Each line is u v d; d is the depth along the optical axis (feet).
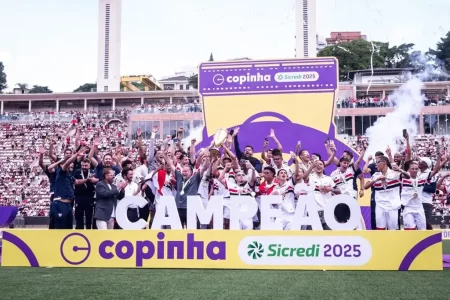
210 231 27.04
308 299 18.93
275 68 43.83
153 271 25.98
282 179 30.48
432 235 25.86
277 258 26.58
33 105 133.69
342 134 107.24
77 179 31.12
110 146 110.01
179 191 31.09
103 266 27.50
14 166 106.83
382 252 26.08
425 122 107.04
